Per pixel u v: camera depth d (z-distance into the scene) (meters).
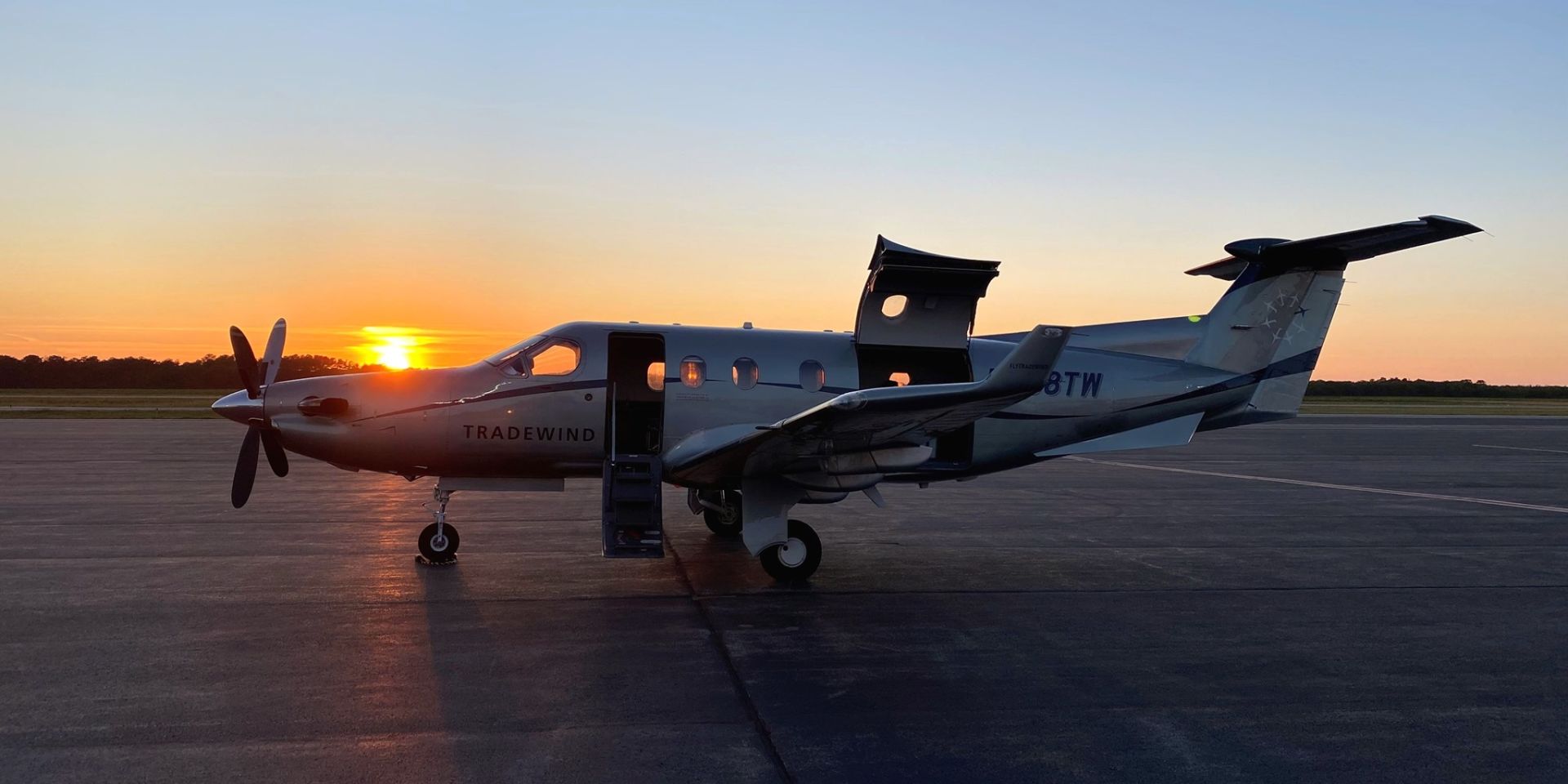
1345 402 74.88
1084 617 8.26
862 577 9.79
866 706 5.95
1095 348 11.66
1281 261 11.72
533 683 6.26
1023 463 11.52
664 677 6.44
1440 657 7.17
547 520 12.89
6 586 8.75
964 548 11.45
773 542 9.38
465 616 7.92
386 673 6.40
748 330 10.96
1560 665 7.01
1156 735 5.55
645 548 8.61
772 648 7.19
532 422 10.20
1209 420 11.92
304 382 10.23
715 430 10.37
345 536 11.52
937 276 10.62
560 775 4.83
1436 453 25.94
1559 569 10.42
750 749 5.23
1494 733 5.64
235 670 6.41
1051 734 5.54
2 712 5.59
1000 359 11.36
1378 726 5.74
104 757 4.96
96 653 6.73
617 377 10.38
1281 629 7.93
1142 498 16.14
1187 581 9.73
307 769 4.84
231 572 9.47
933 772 4.98
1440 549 11.61
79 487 15.72
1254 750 5.35
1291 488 17.83
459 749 5.14
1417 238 11.01
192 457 20.70
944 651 7.19
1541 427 39.25
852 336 11.20
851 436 8.78
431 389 10.17
